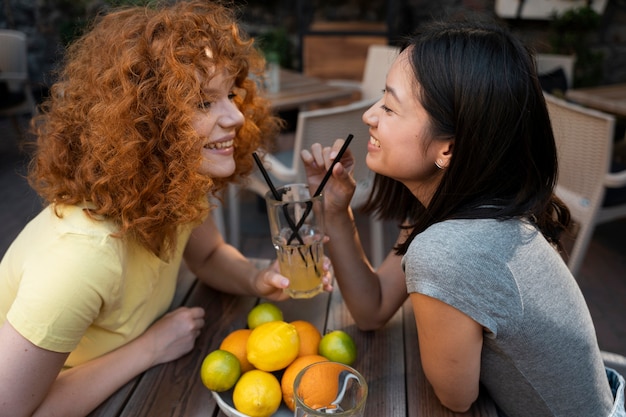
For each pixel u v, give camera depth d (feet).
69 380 3.06
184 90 2.92
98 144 2.89
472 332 2.74
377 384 3.26
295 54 17.30
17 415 2.75
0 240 9.64
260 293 3.98
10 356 2.71
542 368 2.97
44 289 2.75
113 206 2.97
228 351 3.10
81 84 3.04
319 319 3.90
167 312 3.91
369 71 11.27
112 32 3.08
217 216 8.82
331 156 3.56
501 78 2.68
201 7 3.40
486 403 3.24
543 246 2.96
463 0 16.17
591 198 7.48
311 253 3.56
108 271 2.92
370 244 9.95
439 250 2.70
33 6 16.40
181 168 3.00
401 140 2.89
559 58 11.53
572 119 7.34
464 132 2.72
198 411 3.04
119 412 3.08
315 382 2.56
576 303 3.04
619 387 3.47
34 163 3.41
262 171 3.44
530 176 2.89
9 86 14.14
